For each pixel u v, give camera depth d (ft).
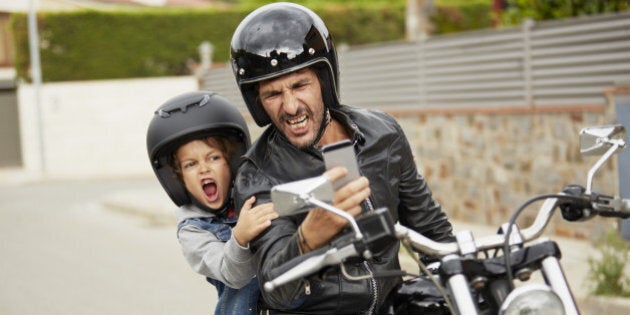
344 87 46.50
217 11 93.09
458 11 87.04
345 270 9.20
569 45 32.35
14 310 28.71
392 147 10.65
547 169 32.89
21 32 88.28
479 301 8.70
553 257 8.44
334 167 8.36
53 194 67.51
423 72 39.99
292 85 9.73
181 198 12.34
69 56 89.45
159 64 92.32
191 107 11.92
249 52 9.71
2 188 75.31
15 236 45.34
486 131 35.76
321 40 9.86
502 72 35.37
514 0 42.75
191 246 11.67
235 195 10.25
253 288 11.07
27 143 88.22
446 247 8.66
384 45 42.78
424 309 9.41
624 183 28.89
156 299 29.40
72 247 40.83
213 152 11.96
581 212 9.45
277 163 10.18
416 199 11.25
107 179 79.41
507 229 8.62
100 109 87.66
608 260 24.03
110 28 90.53
